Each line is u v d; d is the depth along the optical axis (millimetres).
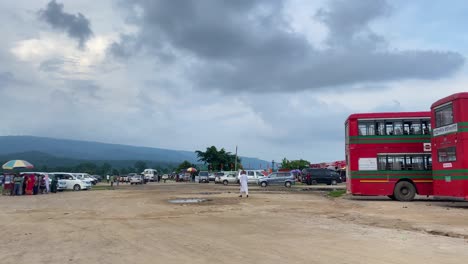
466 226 13578
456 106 19609
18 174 35562
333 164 66938
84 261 8547
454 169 19781
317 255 8938
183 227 13703
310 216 16953
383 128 25250
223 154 96375
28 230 13297
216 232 12516
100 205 23031
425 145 24719
